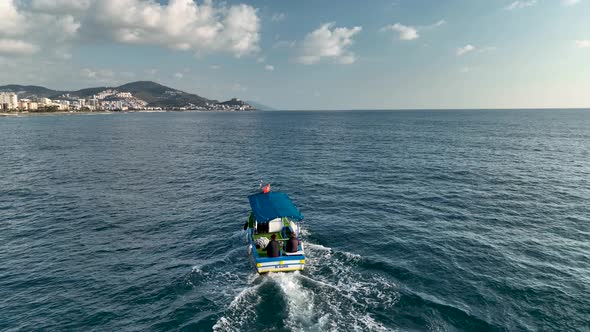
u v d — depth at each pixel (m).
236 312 16.02
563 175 46.34
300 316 15.64
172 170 52.81
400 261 21.12
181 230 27.55
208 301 17.09
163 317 15.87
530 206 32.62
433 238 24.86
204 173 50.47
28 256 22.78
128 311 16.42
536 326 14.88
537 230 26.45
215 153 71.56
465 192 37.94
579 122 175.12
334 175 47.94
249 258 21.89
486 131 120.06
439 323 15.09
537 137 96.69
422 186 40.97
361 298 17.08
